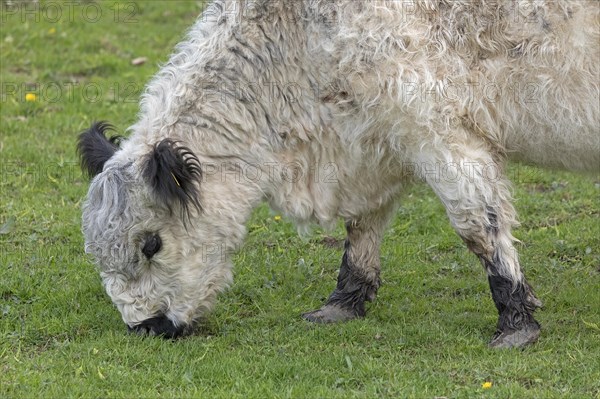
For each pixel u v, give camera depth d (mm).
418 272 13305
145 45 22469
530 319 10867
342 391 9852
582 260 13531
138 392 9844
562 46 10227
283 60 10719
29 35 22562
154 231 10492
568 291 12422
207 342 11000
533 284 12797
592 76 10266
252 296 12562
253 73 10750
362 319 11820
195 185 10336
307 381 10031
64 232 14383
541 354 10555
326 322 11820
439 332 11227
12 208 15047
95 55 21750
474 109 10492
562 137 10688
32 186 15992
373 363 10391
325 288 12914
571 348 10703
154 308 10766
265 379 10133
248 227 14680
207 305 10938
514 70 10430
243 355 10711
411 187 11906
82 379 10133
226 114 10711
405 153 10742
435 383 9953
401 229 14711
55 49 22062
